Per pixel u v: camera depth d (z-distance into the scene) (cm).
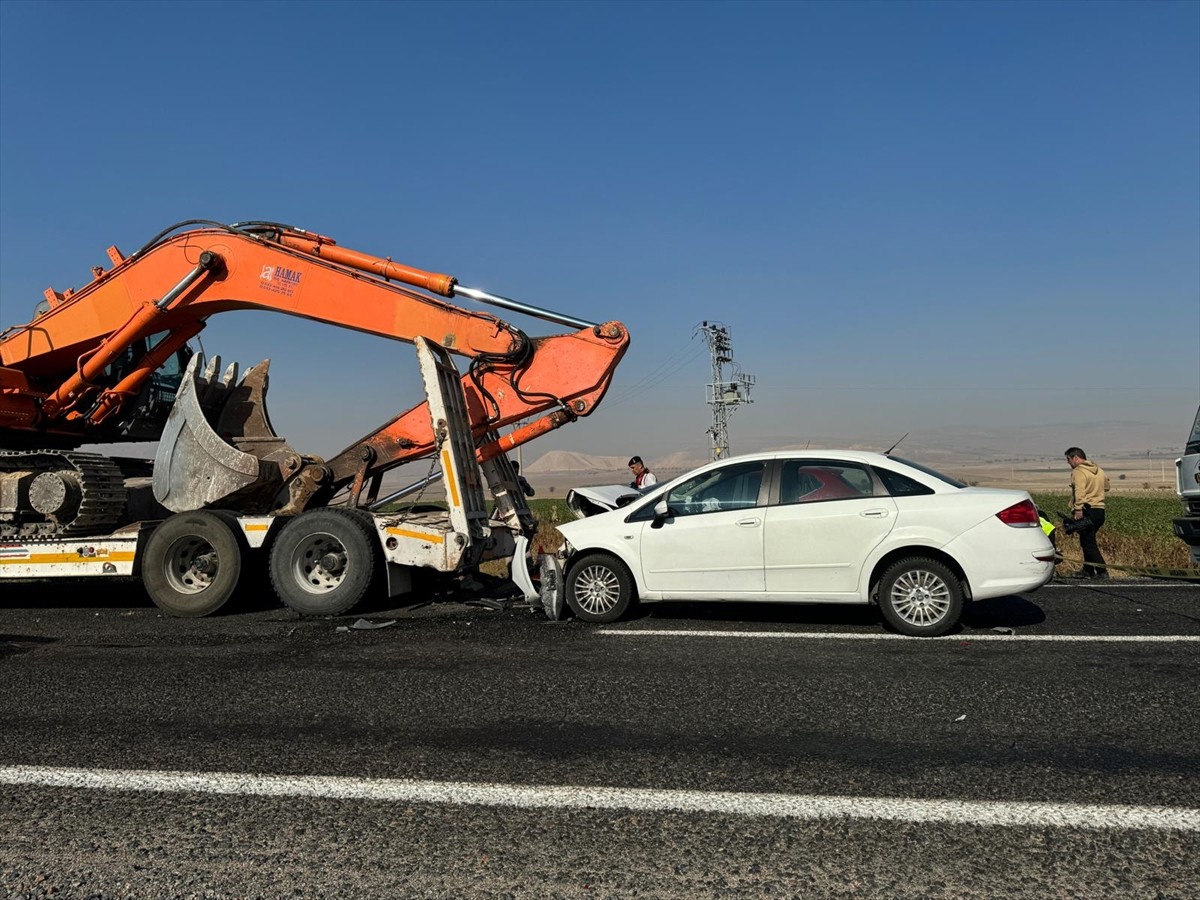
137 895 305
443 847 338
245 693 573
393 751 450
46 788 405
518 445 998
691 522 813
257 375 1059
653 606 916
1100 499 1212
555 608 837
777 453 826
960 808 366
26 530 987
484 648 711
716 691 557
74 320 1046
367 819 364
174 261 1029
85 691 588
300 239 1025
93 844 346
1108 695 533
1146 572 1223
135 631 830
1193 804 367
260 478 961
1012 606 881
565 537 849
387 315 991
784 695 545
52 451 965
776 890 301
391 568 917
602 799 381
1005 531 725
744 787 393
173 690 585
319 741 468
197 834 353
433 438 966
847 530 766
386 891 305
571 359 977
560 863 323
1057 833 342
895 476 779
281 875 317
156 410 1151
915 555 749
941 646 687
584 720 500
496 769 421
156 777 417
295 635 790
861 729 475
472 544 925
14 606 1027
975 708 511
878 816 360
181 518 932
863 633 746
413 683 592
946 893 298
